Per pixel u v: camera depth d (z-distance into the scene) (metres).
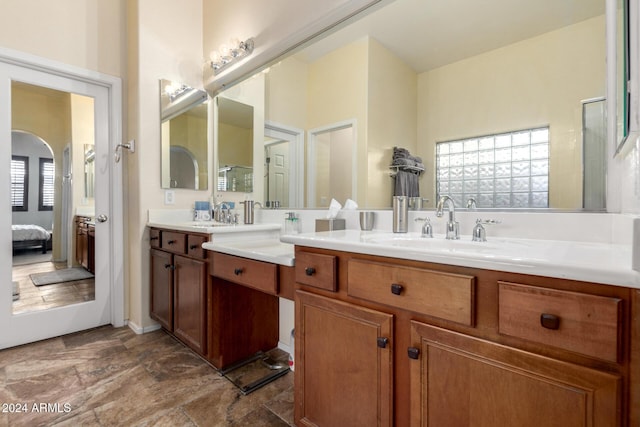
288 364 1.83
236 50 2.23
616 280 0.58
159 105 2.38
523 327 0.70
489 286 0.76
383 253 0.94
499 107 1.28
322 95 1.89
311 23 1.75
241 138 2.45
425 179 1.49
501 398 0.74
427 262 0.86
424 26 1.47
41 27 2.07
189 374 1.69
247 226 1.97
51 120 2.17
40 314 2.09
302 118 2.00
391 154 1.59
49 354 1.90
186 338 1.89
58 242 2.19
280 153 2.15
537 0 1.19
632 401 0.58
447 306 0.82
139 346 2.03
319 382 1.14
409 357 0.89
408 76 1.53
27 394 1.49
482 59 1.32
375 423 0.98
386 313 0.95
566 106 1.12
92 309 2.31
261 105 2.28
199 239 1.81
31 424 1.28
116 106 2.38
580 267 0.62
